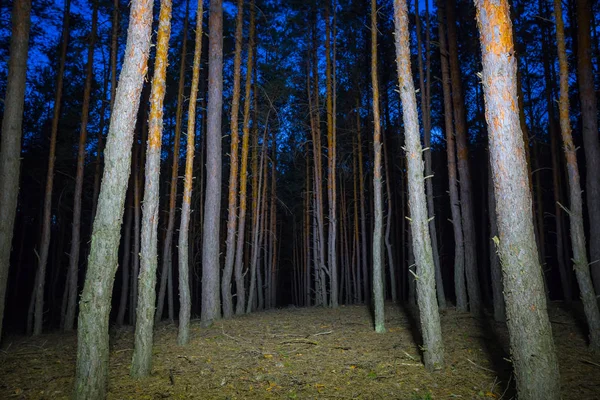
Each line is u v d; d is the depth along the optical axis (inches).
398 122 788.6
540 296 158.6
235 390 210.7
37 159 671.1
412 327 369.4
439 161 968.9
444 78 491.2
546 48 596.7
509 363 248.5
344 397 199.5
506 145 163.9
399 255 967.0
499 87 166.6
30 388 218.4
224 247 893.2
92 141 663.1
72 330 503.8
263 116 676.1
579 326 347.6
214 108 448.8
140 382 224.1
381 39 698.8
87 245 868.0
